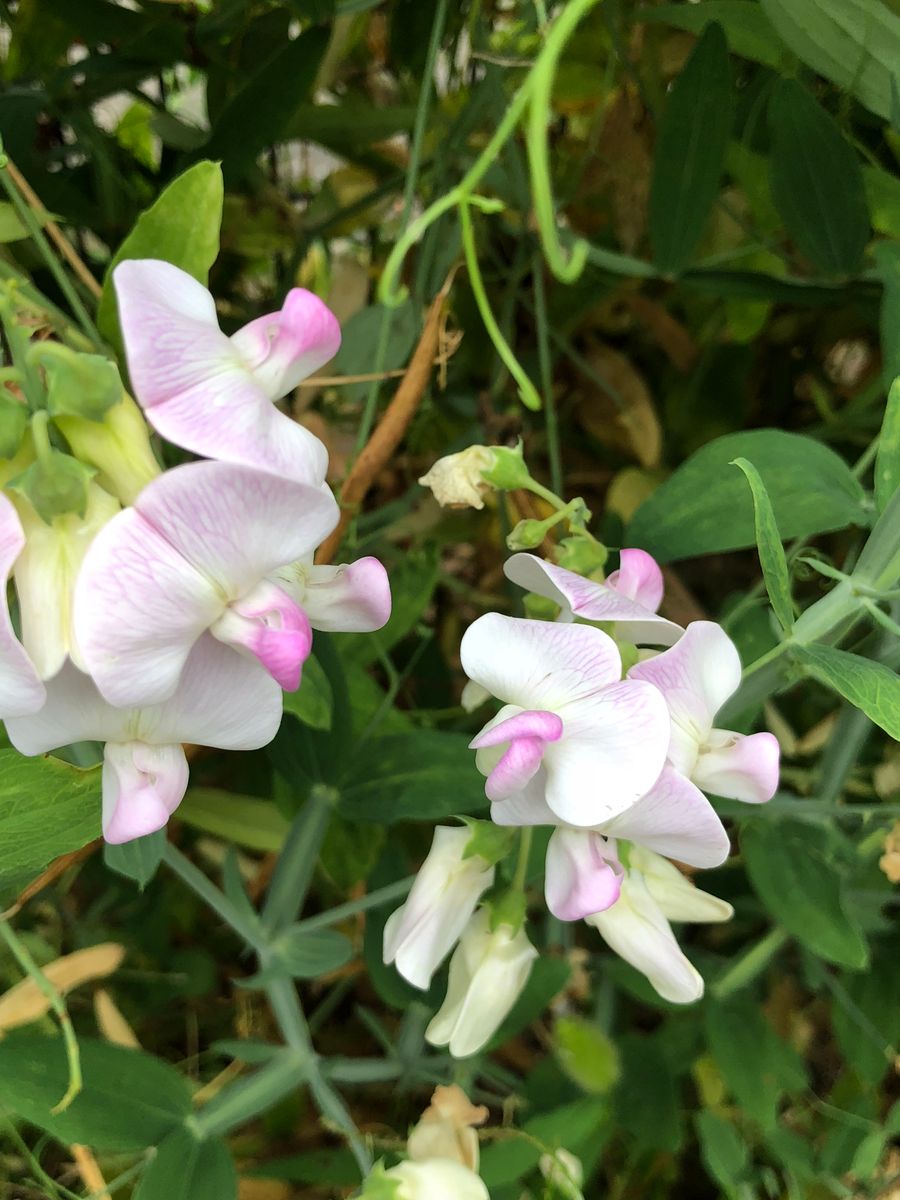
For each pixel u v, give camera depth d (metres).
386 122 0.22
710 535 0.15
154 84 0.23
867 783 0.22
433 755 0.16
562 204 0.22
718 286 0.20
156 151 0.24
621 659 0.13
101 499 0.09
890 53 0.16
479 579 0.26
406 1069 0.18
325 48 0.17
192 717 0.10
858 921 0.20
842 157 0.18
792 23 0.16
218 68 0.20
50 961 0.19
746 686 0.15
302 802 0.19
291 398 0.23
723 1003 0.19
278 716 0.11
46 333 0.13
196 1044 0.21
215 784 0.22
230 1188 0.14
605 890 0.12
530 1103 0.18
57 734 0.10
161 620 0.09
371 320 0.21
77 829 0.12
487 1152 0.15
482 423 0.23
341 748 0.17
